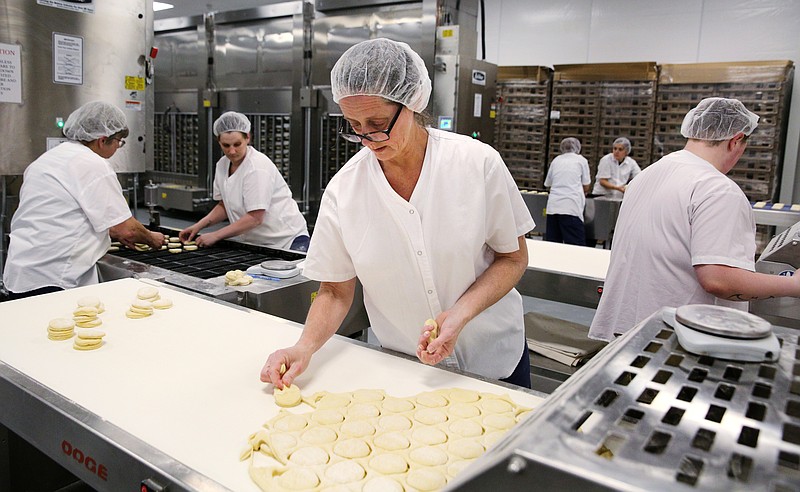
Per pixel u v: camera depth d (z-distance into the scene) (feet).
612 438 2.03
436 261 4.29
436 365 4.27
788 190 18.49
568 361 7.70
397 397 3.71
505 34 23.25
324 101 15.81
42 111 8.91
